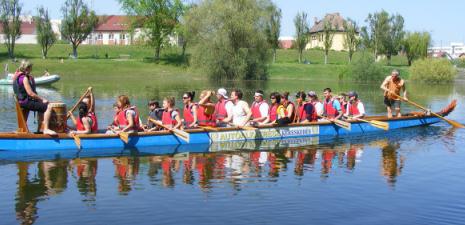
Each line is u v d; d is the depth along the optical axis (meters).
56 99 25.05
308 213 6.93
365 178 8.89
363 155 11.02
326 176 8.98
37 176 8.56
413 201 7.56
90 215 6.70
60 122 10.63
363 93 33.53
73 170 9.02
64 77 47.19
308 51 77.75
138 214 6.77
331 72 55.09
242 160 10.23
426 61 52.41
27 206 7.01
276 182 8.48
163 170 9.20
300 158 10.55
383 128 14.02
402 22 71.38
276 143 12.34
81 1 60.28
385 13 71.00
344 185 8.38
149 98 26.25
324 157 10.72
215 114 12.61
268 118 12.92
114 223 6.43
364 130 14.67
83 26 60.84
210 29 46.41
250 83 42.22
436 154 11.25
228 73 46.06
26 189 7.80
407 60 77.88
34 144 10.16
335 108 14.30
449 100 29.06
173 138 11.60
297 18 69.12
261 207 7.14
